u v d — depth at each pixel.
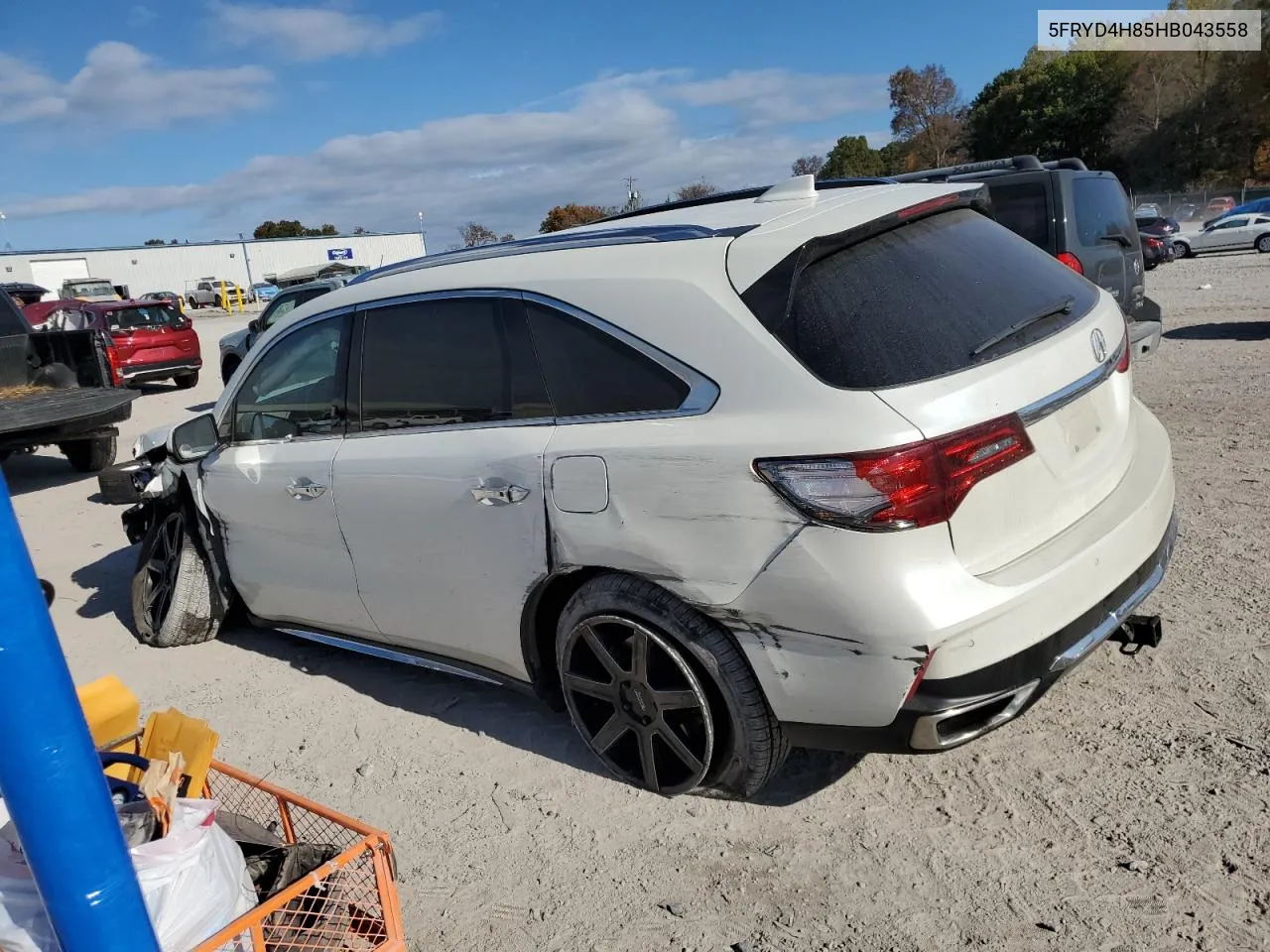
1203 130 54.84
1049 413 2.66
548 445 2.96
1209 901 2.41
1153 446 3.26
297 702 4.12
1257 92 52.50
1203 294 15.72
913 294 2.69
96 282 41.06
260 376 4.11
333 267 57.53
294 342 3.95
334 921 2.32
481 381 3.22
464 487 3.18
